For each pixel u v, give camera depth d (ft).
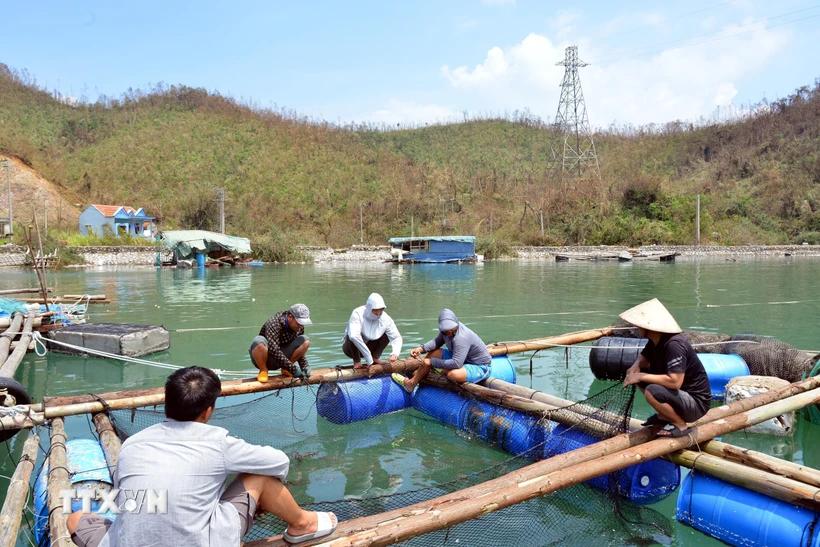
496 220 200.75
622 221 178.09
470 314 54.19
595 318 51.47
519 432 21.01
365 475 19.49
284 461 10.91
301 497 17.83
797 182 212.23
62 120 264.72
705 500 15.61
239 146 248.93
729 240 178.91
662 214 186.91
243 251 131.54
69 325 39.58
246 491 10.64
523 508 17.04
